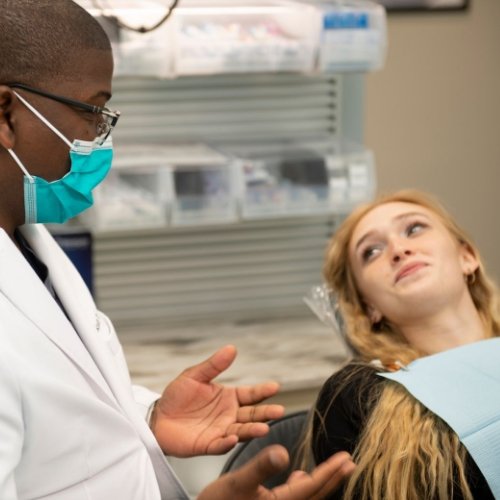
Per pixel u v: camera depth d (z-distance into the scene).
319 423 2.16
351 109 3.36
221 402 1.93
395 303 2.36
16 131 1.53
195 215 2.91
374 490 1.99
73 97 1.55
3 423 1.40
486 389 2.05
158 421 1.91
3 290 1.54
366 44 2.86
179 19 2.69
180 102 3.23
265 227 3.38
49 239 1.91
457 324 2.37
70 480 1.54
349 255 2.49
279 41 2.79
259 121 3.31
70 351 1.58
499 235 3.58
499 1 3.36
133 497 1.63
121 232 3.25
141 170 2.83
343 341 2.50
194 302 3.37
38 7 1.51
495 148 3.49
